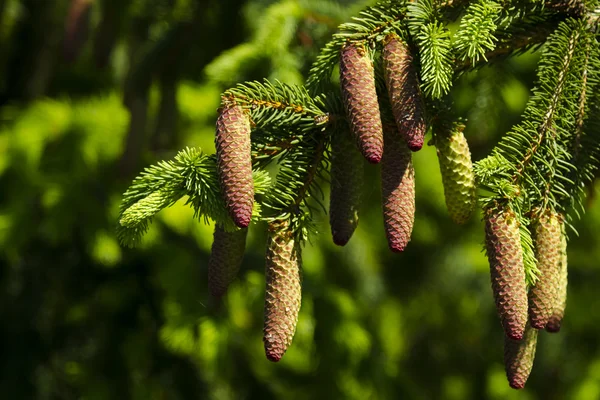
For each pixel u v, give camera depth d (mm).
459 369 10008
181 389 6219
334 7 4754
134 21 5688
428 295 9492
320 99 2500
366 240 7566
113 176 6195
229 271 2428
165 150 6605
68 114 6469
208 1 5094
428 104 2504
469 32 2465
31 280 6492
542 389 10438
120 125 6406
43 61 7309
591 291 9859
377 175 5445
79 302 6336
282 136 2521
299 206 2469
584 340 10227
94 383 6047
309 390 5625
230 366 5855
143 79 5367
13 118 6625
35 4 7070
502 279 2227
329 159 2545
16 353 6469
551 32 2713
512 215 2271
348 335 5355
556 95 2547
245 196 2215
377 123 2254
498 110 4820
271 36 4535
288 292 2324
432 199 8352
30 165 6227
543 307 2346
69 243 6258
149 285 6094
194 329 5543
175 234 6203
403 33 2445
